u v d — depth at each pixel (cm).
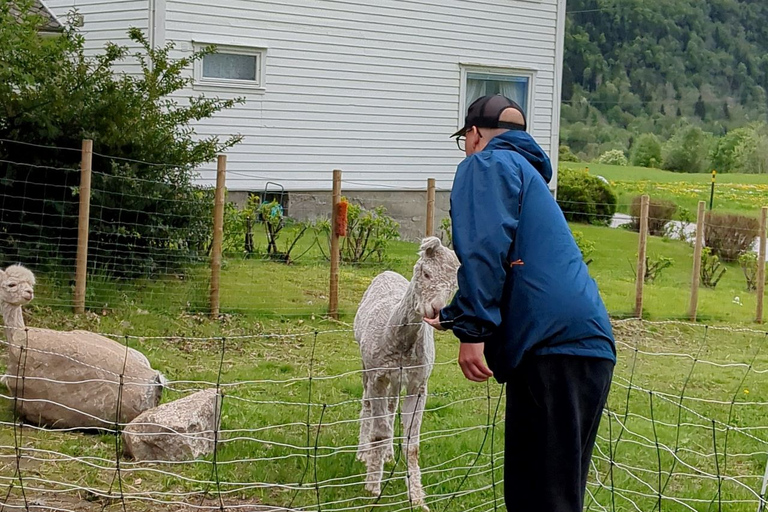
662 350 1188
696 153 6400
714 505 610
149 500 559
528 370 385
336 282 1164
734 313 1483
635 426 786
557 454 385
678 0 7238
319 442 684
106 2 1638
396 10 1884
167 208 1189
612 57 7238
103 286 1097
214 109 1292
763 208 1462
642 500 611
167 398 765
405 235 1942
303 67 1773
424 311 502
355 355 990
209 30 1652
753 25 7350
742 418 855
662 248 2248
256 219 1479
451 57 1973
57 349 688
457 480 619
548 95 2138
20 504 540
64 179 1129
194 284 1163
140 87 1229
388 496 589
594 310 384
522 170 393
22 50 1132
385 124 1895
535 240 386
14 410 636
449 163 1998
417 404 584
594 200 2742
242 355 962
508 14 2045
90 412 677
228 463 610
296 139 1775
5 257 1096
